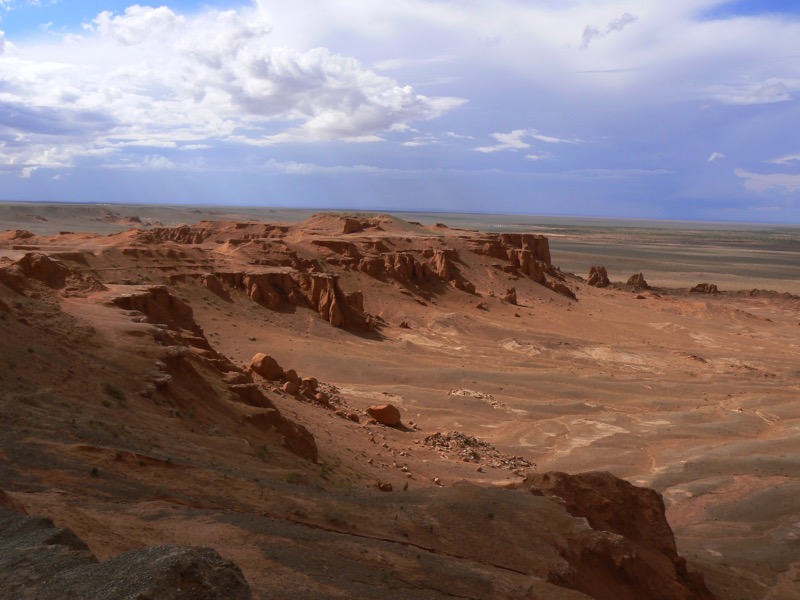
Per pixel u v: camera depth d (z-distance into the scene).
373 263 106.56
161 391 24.45
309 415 39.00
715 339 97.75
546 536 18.44
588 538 19.05
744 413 57.78
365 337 81.12
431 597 12.50
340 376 62.03
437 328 90.88
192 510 13.86
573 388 63.59
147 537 11.80
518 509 19.53
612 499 24.48
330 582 11.86
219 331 68.12
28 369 20.36
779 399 63.06
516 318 103.88
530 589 14.41
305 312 81.00
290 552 12.72
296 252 102.06
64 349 23.39
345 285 100.31
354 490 19.89
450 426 50.50
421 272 112.12
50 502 12.20
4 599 6.48
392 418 46.88
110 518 12.40
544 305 116.25
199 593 6.53
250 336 68.88
